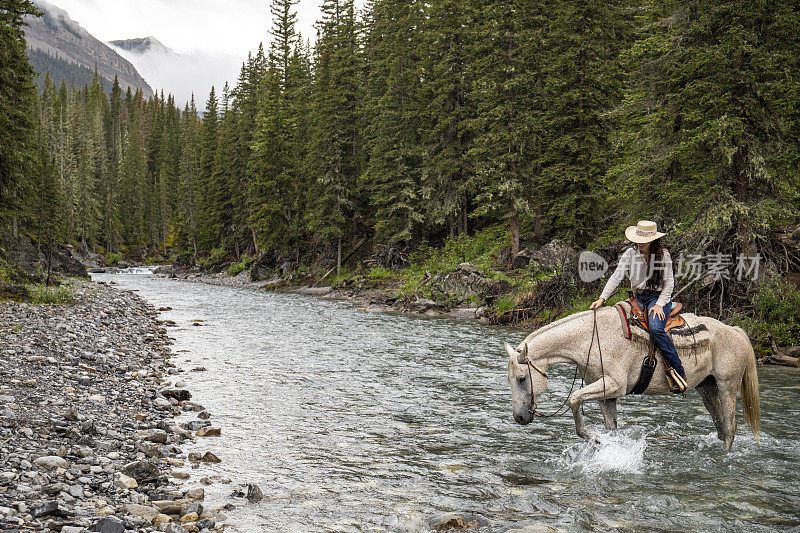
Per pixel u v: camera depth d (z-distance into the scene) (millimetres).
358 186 50812
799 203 17391
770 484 6098
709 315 16766
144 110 175375
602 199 27531
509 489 6031
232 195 70125
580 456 7137
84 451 6527
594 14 28234
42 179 46938
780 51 15859
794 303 15188
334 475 6520
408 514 5336
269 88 60312
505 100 33031
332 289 43750
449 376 12688
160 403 9656
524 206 31609
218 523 5117
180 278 67250
